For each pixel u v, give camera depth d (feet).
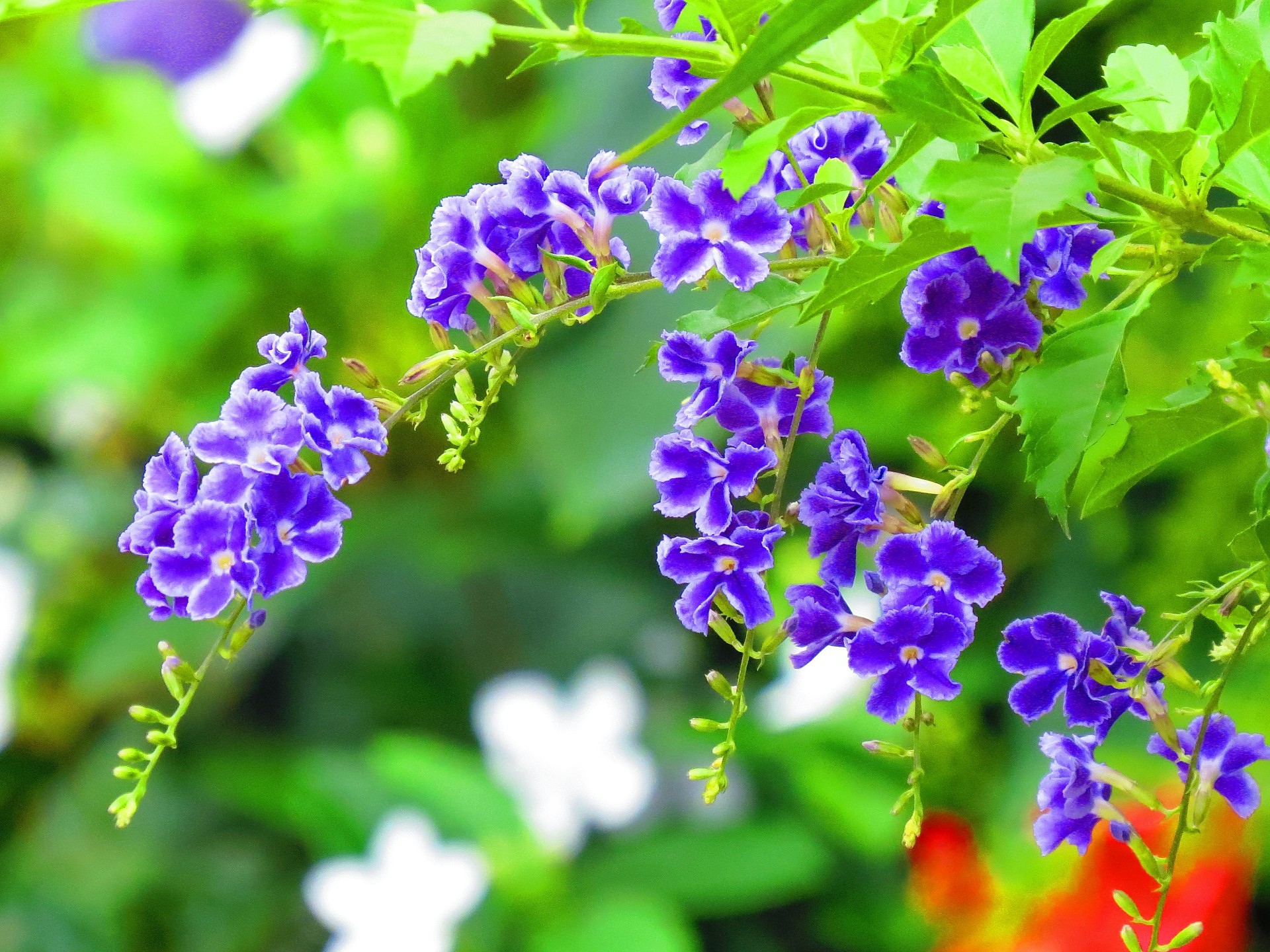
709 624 1.42
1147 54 1.46
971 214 1.32
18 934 3.20
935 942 2.62
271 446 1.40
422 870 2.82
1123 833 1.42
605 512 2.58
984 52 1.44
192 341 3.18
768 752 2.92
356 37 1.34
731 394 1.43
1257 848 2.05
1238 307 2.01
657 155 2.55
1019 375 1.42
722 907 2.81
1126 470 1.41
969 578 1.39
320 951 3.21
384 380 3.20
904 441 2.33
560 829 2.92
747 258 1.40
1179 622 1.43
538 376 2.71
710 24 1.45
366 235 3.14
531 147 2.81
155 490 1.42
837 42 1.44
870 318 2.27
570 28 1.37
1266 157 1.45
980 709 2.46
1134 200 1.41
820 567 1.43
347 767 3.09
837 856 2.97
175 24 3.12
